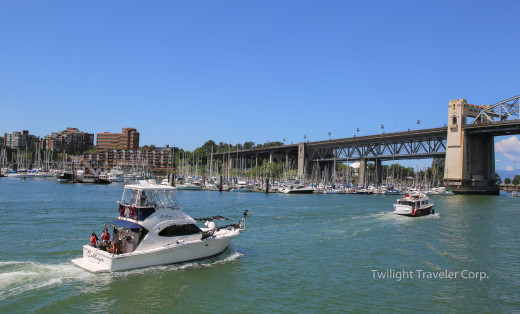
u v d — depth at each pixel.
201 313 23.58
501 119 157.62
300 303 25.53
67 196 95.00
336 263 35.00
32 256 33.66
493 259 37.66
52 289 25.95
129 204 31.27
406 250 40.75
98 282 27.34
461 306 25.80
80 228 47.59
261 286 28.33
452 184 157.00
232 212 71.62
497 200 124.06
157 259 30.45
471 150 161.25
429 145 176.62
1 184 140.12
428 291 28.39
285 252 38.44
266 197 120.06
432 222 62.34
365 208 83.56
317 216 66.69
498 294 28.05
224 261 33.91
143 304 24.47
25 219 54.44
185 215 32.72
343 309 24.77
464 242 45.69
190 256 32.44
